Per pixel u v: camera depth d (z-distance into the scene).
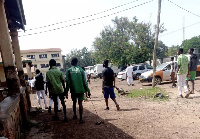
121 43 31.64
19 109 4.70
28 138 4.21
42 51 54.22
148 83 14.06
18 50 7.13
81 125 4.83
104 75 6.17
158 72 12.42
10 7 5.84
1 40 4.46
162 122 4.54
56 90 5.36
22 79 7.11
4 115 2.61
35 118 6.12
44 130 4.70
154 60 10.97
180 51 7.13
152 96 7.98
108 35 34.00
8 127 2.83
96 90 13.70
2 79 16.03
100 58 36.00
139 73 18.62
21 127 4.71
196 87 9.35
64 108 5.41
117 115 5.56
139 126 4.39
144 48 29.12
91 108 6.96
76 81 4.95
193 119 4.57
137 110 5.93
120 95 9.39
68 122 5.23
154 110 5.73
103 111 6.25
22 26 7.16
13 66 4.57
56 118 5.61
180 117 4.82
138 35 29.80
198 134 3.66
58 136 4.16
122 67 31.92
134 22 31.67
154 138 3.63
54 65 5.63
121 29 34.31
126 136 3.83
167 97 7.46
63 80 5.56
